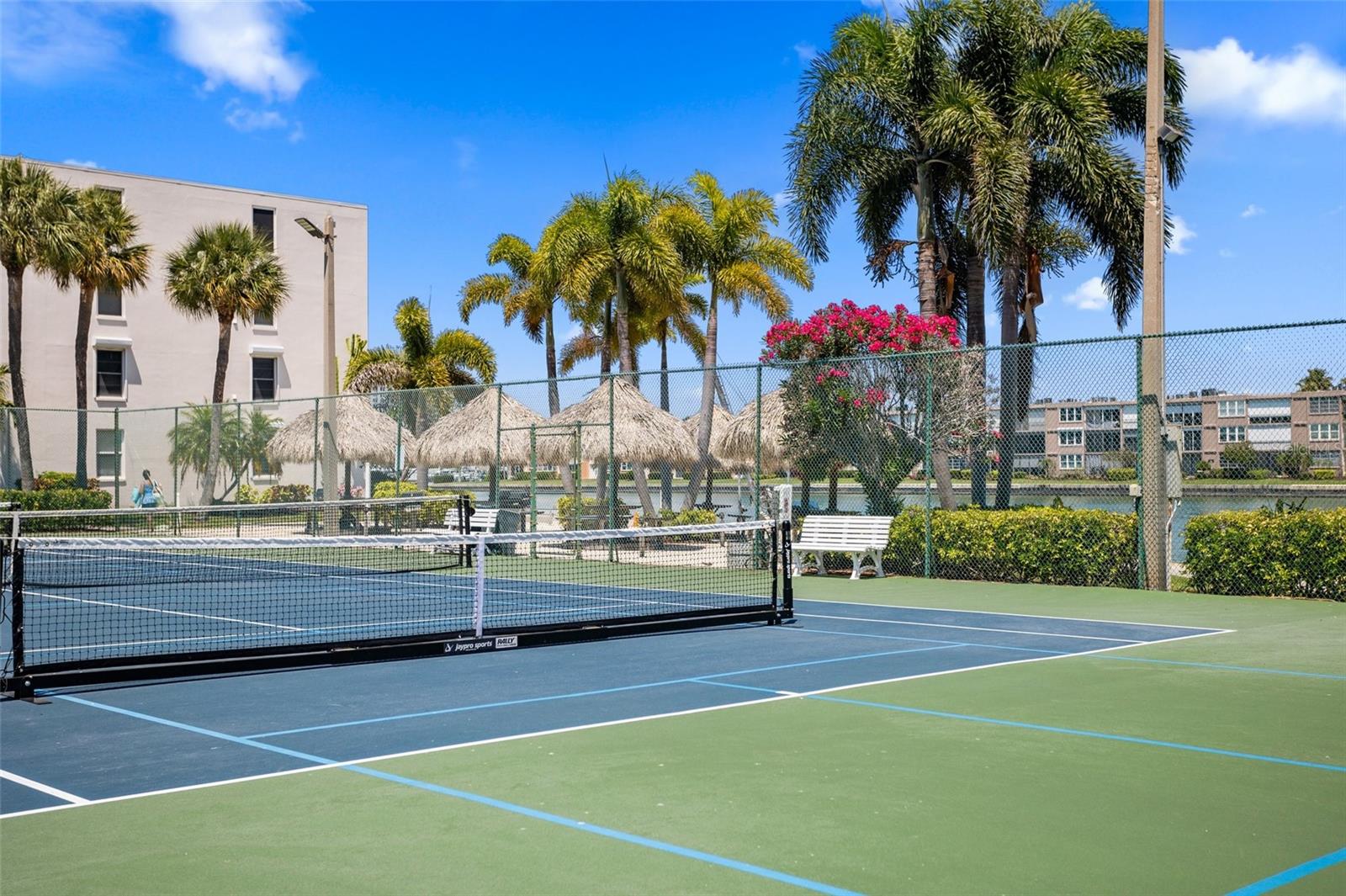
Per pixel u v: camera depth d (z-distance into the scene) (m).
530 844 5.09
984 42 23.00
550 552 23.38
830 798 5.80
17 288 35.50
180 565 22.22
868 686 8.95
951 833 5.21
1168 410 15.41
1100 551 15.89
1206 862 4.79
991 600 14.84
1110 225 22.77
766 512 20.55
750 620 12.94
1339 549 13.78
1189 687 8.77
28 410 35.31
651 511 26.69
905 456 18.94
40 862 4.91
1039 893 4.45
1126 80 23.80
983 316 24.47
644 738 7.18
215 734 7.45
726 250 31.89
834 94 22.86
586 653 10.89
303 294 46.28
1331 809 5.55
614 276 30.75
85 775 6.42
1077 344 15.93
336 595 16.34
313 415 30.81
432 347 48.41
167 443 41.72
